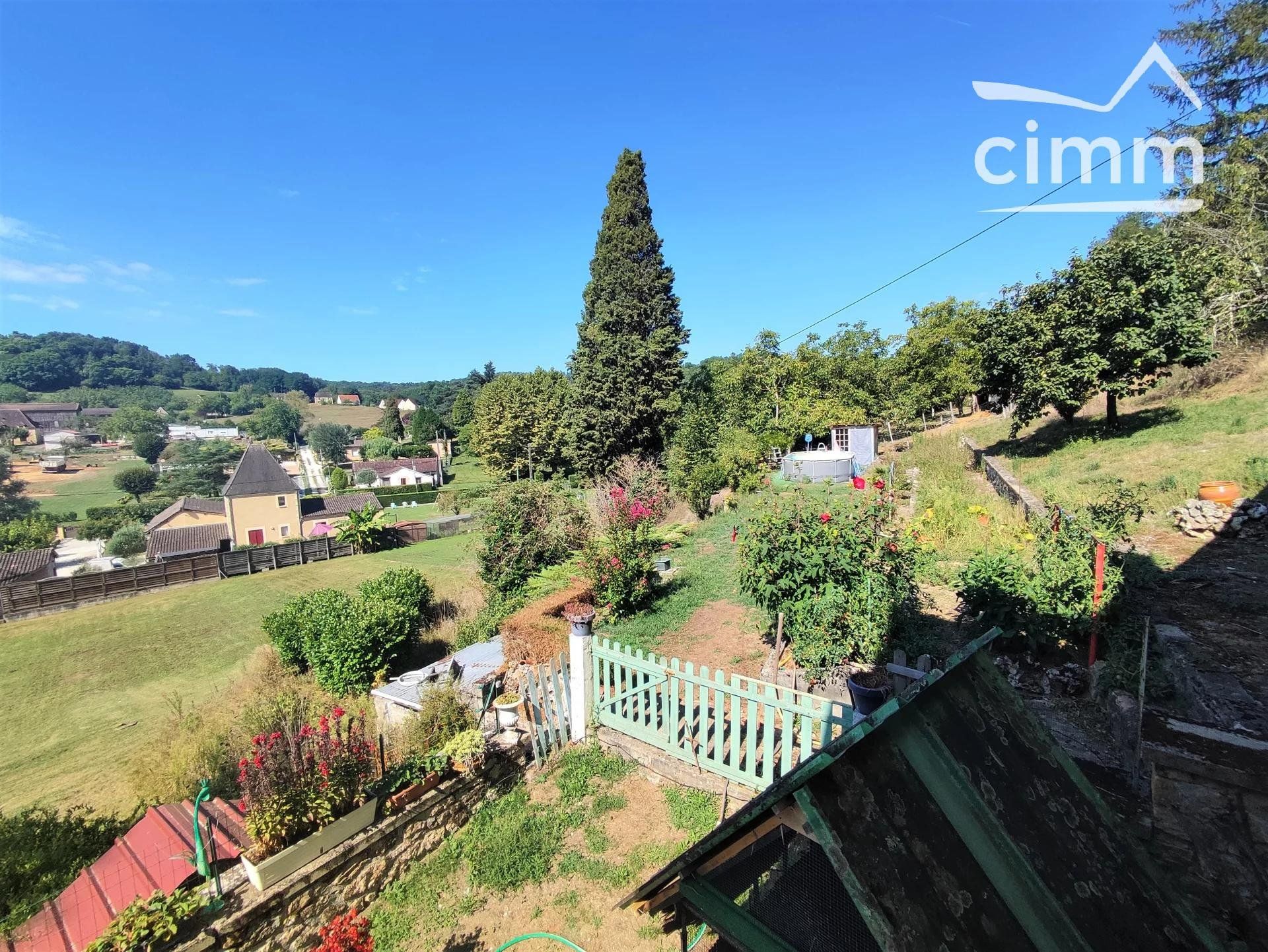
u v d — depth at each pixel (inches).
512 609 456.1
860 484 289.3
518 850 188.5
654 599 399.9
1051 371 568.7
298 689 428.1
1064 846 68.8
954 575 329.7
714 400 1232.2
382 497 2447.1
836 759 55.9
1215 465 378.9
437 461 2997.0
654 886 82.1
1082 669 217.2
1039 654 234.8
